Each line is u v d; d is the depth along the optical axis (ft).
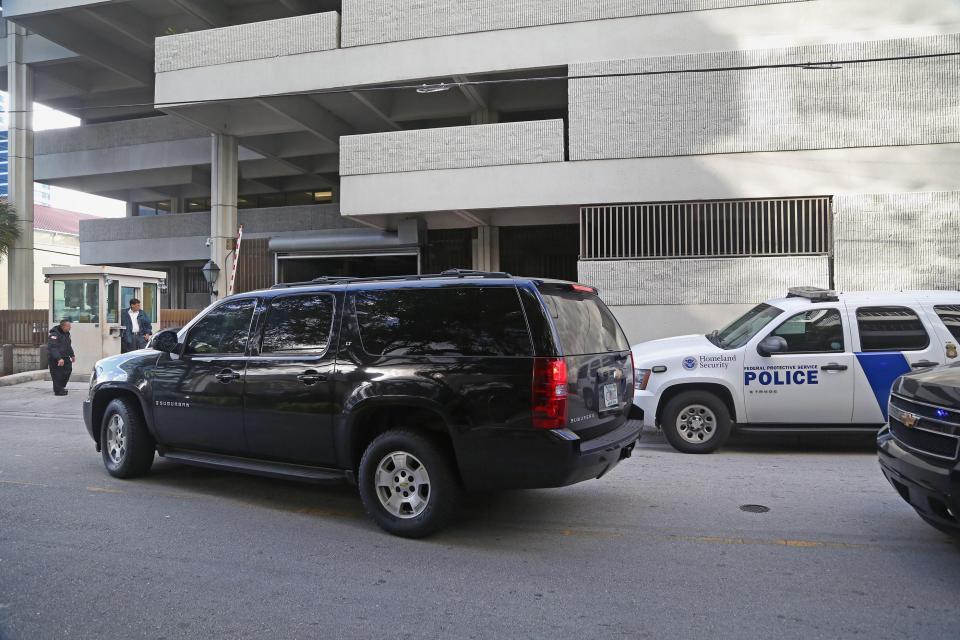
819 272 42.29
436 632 11.80
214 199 63.41
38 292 133.28
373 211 48.08
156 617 12.35
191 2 62.23
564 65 45.78
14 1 64.18
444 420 16.01
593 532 17.29
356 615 12.46
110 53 71.97
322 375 17.76
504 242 57.16
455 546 16.21
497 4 46.85
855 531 17.22
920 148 41.24
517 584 13.93
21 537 16.70
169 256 80.53
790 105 42.57
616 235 45.47
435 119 63.57
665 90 44.04
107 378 22.56
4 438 30.35
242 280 62.80
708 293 43.55
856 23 42.27
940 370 15.44
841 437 30.45
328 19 50.31
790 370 26.11
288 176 84.69
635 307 44.42
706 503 19.85
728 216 44.55
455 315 16.62
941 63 40.78
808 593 13.42
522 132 46.01
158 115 84.84
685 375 26.81
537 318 15.67
